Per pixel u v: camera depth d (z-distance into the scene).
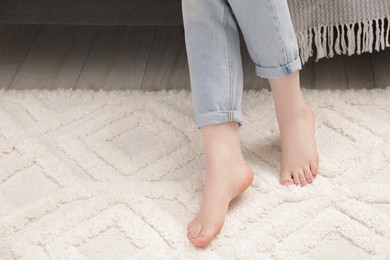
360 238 1.27
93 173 1.50
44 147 1.59
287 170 1.44
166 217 1.35
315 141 1.49
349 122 1.59
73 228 1.35
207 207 1.32
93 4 1.72
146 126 1.65
